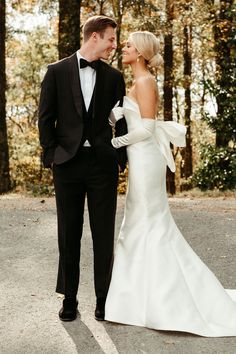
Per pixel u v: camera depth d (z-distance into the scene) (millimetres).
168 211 4172
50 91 3771
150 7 15039
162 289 3830
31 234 6914
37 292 4672
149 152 4059
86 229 7184
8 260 5723
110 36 3758
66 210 3887
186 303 3807
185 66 20625
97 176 3844
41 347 3521
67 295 3969
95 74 3801
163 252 3957
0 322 3975
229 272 5242
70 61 3803
